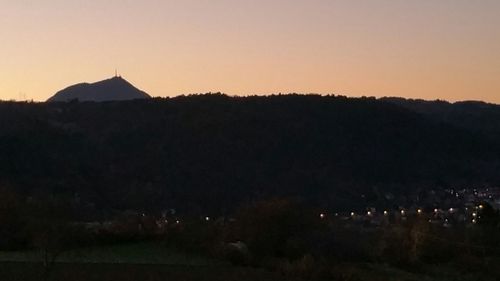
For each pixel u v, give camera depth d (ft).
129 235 178.50
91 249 162.40
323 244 172.24
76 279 122.83
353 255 172.45
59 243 126.52
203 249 167.73
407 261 174.19
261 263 155.43
